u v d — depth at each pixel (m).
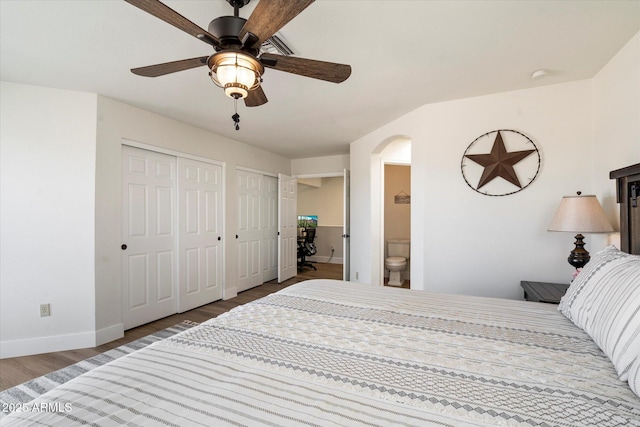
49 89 2.57
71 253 2.63
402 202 5.56
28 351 2.51
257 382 0.85
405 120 3.30
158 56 2.06
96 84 2.51
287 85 2.53
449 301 1.68
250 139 4.38
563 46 1.98
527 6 1.59
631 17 1.67
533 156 2.63
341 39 1.88
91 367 2.31
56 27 1.73
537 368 0.93
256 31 1.24
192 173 3.74
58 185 2.59
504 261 2.74
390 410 0.73
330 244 7.80
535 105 2.62
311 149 5.05
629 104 1.93
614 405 0.74
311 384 0.85
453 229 2.92
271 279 5.43
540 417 0.70
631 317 0.90
